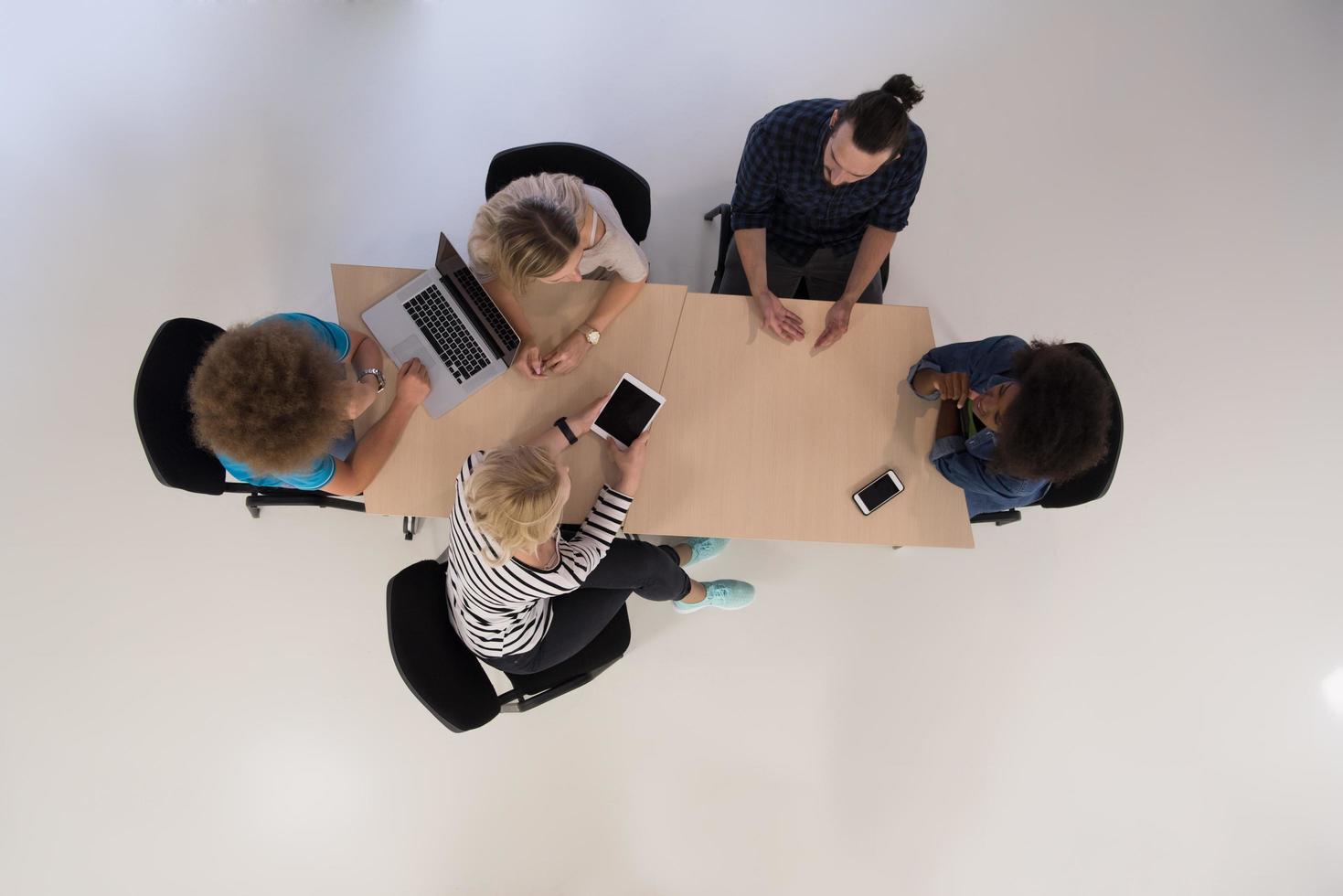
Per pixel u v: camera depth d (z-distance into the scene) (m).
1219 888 2.29
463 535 1.35
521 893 2.18
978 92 2.62
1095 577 2.44
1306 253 2.62
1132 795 2.33
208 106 2.37
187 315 2.29
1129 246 2.60
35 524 2.16
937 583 2.42
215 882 2.10
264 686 2.18
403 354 1.63
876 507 1.68
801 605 2.39
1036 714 2.36
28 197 2.29
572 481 1.63
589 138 2.49
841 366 1.73
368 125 2.42
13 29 2.34
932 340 1.77
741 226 1.84
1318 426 2.53
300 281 2.34
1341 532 2.48
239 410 1.16
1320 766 2.35
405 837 2.17
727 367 1.71
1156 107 2.66
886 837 2.28
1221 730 2.37
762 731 2.31
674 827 2.24
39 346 2.23
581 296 1.69
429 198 2.41
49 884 2.05
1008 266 2.57
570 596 1.73
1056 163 2.62
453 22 2.49
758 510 1.67
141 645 2.15
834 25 2.61
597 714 2.28
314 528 2.26
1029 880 2.28
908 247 2.56
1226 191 2.64
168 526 2.20
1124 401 2.53
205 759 2.13
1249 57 2.71
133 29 2.37
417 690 1.46
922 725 2.35
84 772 2.09
